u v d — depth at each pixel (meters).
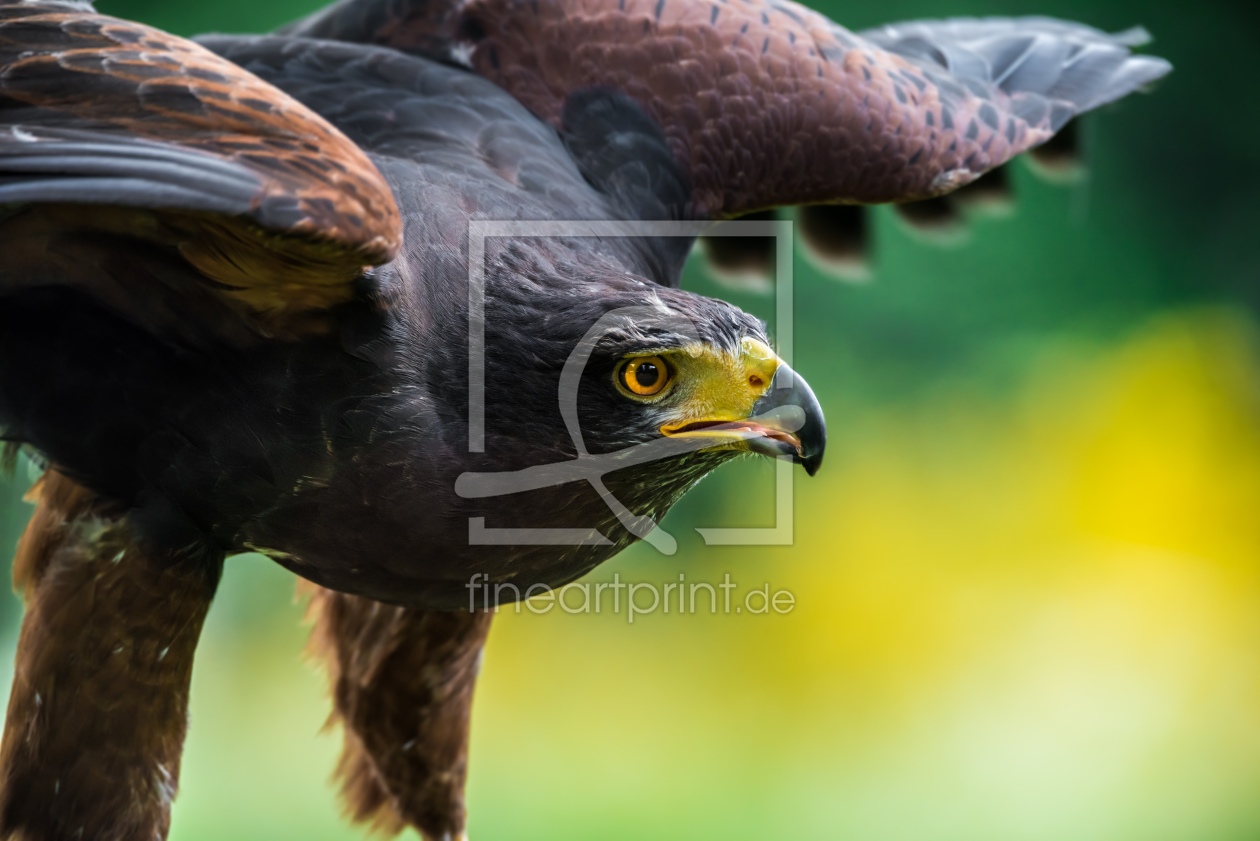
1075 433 21.34
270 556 6.65
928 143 8.67
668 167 8.08
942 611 19.48
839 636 18.98
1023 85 9.71
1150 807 17.50
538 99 8.13
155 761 6.55
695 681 18.25
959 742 18.09
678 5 8.45
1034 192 22.03
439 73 7.81
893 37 9.94
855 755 17.72
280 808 16.28
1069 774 17.92
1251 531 20.80
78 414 6.24
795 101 8.39
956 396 21.47
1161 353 22.38
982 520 20.70
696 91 8.26
